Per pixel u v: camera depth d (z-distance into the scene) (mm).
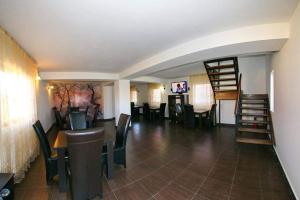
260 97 4945
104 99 9562
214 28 2479
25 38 2703
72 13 1938
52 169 2631
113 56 4012
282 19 2244
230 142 4656
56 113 7172
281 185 2449
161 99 9820
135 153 3904
